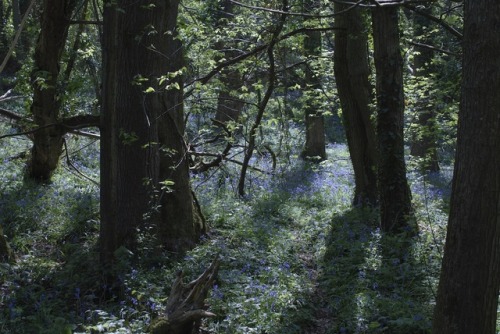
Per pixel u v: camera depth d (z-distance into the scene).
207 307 8.38
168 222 10.72
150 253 9.90
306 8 13.94
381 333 8.19
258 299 8.52
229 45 16.86
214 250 10.55
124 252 9.17
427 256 10.88
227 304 8.41
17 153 17.30
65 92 12.55
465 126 5.79
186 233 10.88
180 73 9.51
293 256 11.27
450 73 13.57
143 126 9.88
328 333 8.40
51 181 14.98
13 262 9.94
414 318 8.13
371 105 13.58
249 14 14.20
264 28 13.31
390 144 12.52
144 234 9.95
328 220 13.86
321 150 24.30
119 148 9.87
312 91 16.92
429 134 14.40
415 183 18.36
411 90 14.80
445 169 25.20
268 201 14.90
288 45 14.73
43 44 12.80
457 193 5.86
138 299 8.32
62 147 15.39
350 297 9.28
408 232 11.98
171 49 10.82
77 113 14.09
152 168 10.02
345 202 15.95
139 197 9.92
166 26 10.05
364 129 15.20
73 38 15.59
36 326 7.55
